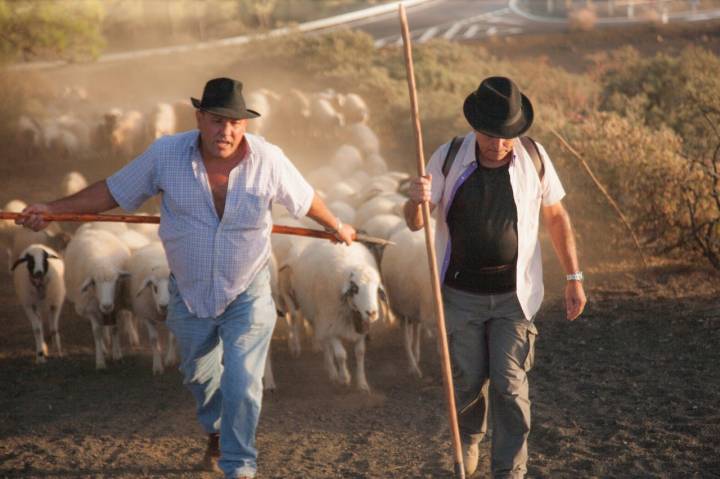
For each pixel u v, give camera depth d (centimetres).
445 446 533
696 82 1536
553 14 4922
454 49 3130
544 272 953
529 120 400
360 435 565
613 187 1009
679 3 4909
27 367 786
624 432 523
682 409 553
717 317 745
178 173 417
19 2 1880
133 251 902
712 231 927
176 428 596
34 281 787
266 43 3381
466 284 419
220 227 418
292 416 614
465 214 412
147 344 882
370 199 1066
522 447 420
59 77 3581
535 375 653
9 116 1961
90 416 632
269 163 424
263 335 433
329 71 2928
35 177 1733
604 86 2184
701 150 1135
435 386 675
